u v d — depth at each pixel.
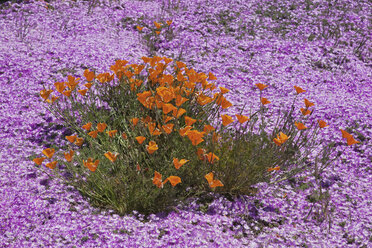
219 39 8.01
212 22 8.69
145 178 3.62
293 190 4.22
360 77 7.05
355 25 9.05
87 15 8.57
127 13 8.97
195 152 3.91
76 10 8.74
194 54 7.40
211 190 4.02
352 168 4.67
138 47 7.50
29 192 3.65
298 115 5.71
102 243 3.12
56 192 3.69
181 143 4.00
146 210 3.67
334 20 9.11
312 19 9.10
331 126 5.45
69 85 4.23
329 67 7.36
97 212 3.54
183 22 8.63
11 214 3.31
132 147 3.89
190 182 3.97
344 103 6.01
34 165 4.10
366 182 4.41
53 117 5.01
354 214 3.87
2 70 5.94
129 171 3.83
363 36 8.59
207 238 3.37
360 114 5.67
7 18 7.98
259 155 4.10
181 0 9.93
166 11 9.31
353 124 5.48
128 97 4.86
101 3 9.32
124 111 4.44
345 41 8.24
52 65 6.27
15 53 6.43
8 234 3.09
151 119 4.03
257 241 3.42
